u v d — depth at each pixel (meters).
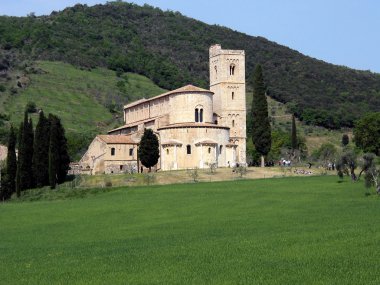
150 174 132.50
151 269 46.69
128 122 185.38
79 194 122.25
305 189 106.00
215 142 145.00
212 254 51.78
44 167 135.00
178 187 117.38
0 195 133.38
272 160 198.88
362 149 188.50
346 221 69.38
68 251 60.12
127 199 108.19
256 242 56.88
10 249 65.25
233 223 75.12
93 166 153.12
